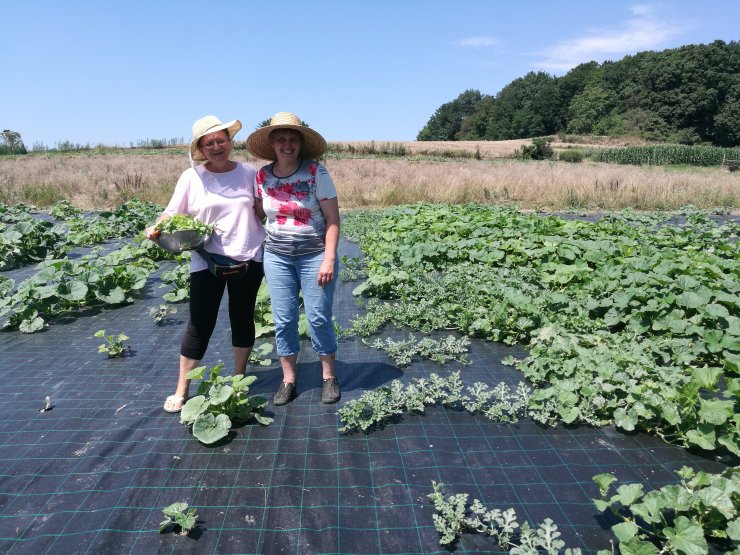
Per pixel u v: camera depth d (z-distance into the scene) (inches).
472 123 5408.5
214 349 191.3
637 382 149.6
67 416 142.5
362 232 424.8
